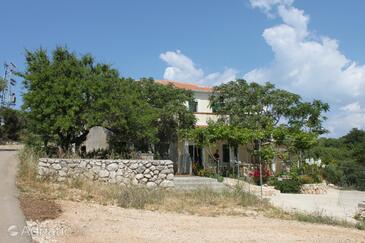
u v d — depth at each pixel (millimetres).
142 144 27500
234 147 28531
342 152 45469
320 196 23344
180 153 31000
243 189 19297
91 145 31750
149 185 19719
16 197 13484
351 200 21719
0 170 18531
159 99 29359
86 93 22344
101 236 9719
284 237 10977
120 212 13320
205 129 27484
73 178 17516
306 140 27625
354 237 11734
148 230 10812
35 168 17938
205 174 27812
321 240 10914
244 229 11844
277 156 28312
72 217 11609
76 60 23703
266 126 30328
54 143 23141
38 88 21875
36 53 23156
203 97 35125
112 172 19234
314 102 32625
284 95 32406
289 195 23016
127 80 26484
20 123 49688
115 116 22828
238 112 31844
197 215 13984
